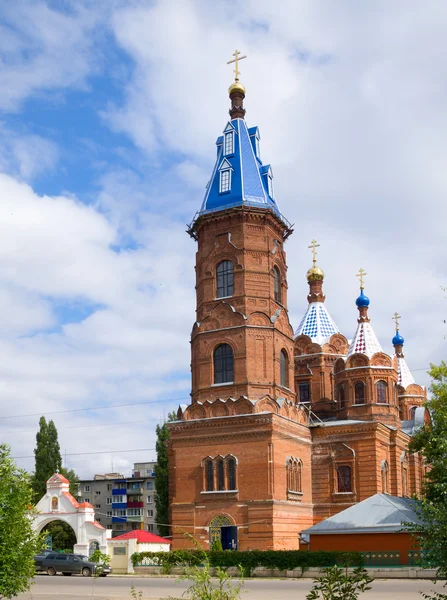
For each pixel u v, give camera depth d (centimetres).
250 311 5703
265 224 5947
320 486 5966
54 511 6072
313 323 7588
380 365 6575
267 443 5259
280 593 3247
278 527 5172
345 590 1428
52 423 8788
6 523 2120
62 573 5191
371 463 5853
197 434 5538
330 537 4694
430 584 3647
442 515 1933
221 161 6209
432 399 4497
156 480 7919
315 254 7850
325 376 7325
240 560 4531
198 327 5856
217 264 5934
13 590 2108
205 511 5366
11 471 2216
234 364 5609
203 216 5984
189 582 4094
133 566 5166
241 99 6419
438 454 2419
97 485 12381
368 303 6850
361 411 6500
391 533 4500
